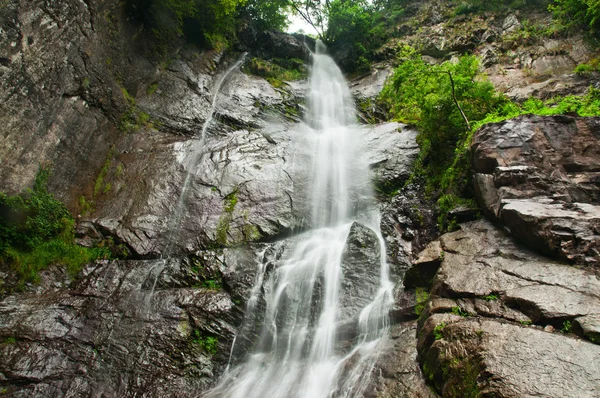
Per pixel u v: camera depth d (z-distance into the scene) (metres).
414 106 12.91
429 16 19.61
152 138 11.67
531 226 5.54
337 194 10.38
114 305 7.13
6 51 7.79
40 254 7.64
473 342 4.39
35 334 6.24
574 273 4.84
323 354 6.57
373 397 5.00
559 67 13.35
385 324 6.57
